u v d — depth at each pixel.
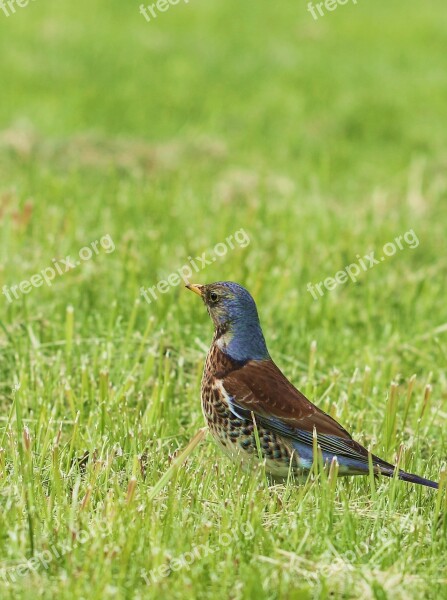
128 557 7.02
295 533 7.52
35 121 24.11
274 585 6.97
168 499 7.73
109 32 32.59
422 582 7.11
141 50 31.08
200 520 7.81
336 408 10.02
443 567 7.42
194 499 8.01
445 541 7.73
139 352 11.13
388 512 8.09
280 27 35.44
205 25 34.62
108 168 19.91
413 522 7.88
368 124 26.62
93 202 17.36
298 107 27.44
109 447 9.09
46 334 11.91
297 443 8.76
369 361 11.84
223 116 26.30
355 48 33.88
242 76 29.66
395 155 24.72
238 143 24.27
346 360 12.10
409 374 12.03
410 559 7.43
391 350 12.41
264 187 18.59
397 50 34.09
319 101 28.14
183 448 9.56
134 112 25.95
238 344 9.05
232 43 32.88
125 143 21.58
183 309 12.87
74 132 23.47
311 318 13.10
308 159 23.53
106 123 24.97
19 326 11.86
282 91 28.59
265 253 15.20
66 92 26.86
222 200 18.45
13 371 10.98
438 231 17.48
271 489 8.59
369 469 8.34
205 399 9.14
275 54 31.97
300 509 7.98
